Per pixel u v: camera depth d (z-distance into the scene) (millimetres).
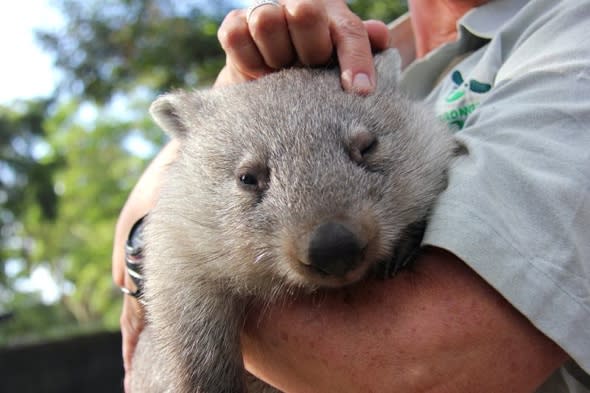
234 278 408
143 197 509
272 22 429
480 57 449
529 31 386
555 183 315
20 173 3342
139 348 501
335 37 434
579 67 335
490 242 318
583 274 307
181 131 488
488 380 318
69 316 3707
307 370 346
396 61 472
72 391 1539
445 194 349
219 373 414
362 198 377
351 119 410
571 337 304
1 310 3461
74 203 3201
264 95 430
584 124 323
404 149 413
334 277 351
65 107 3309
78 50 2162
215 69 1963
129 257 490
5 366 1501
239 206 403
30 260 3664
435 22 521
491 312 320
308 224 363
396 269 357
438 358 321
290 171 388
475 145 348
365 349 332
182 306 426
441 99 465
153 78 2141
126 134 3189
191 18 2018
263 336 372
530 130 334
